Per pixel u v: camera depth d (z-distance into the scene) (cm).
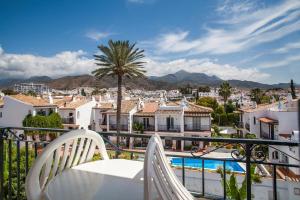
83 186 187
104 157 249
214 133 3681
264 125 3053
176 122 3238
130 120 3403
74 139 207
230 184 692
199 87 11775
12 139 312
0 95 6088
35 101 3709
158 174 135
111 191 180
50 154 170
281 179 1060
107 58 2453
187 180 1111
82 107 3981
